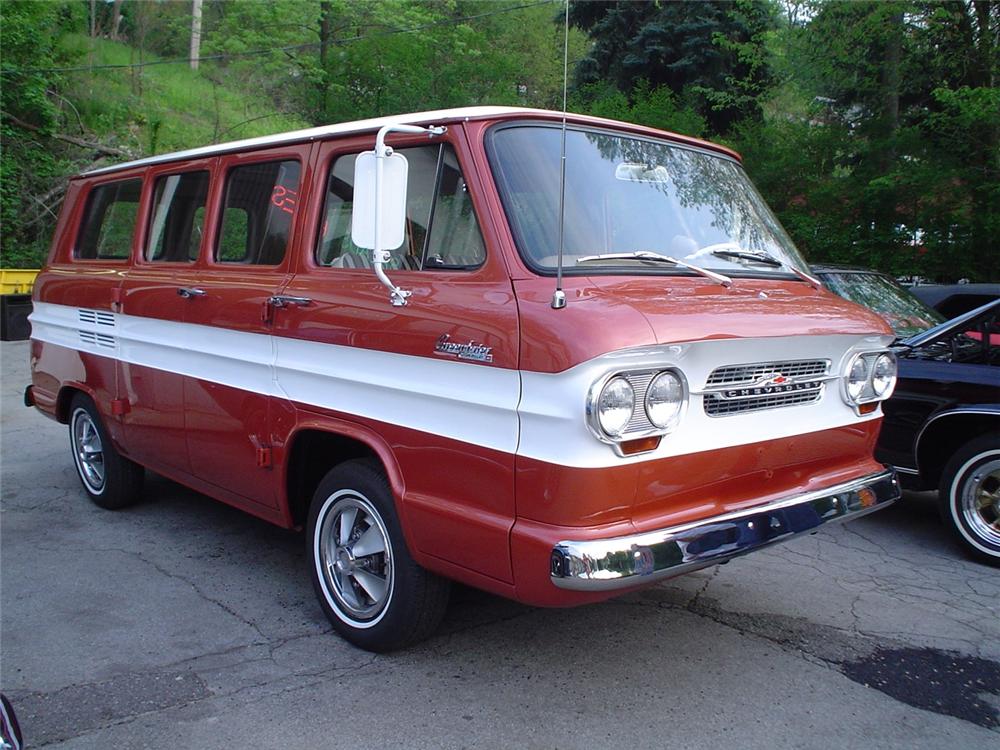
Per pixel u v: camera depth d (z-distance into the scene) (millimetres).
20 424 8969
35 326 6637
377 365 3574
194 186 4969
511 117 3498
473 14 27422
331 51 25594
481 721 3320
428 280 3434
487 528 3092
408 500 3420
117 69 28016
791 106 18281
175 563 5066
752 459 3303
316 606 4453
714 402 3172
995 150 13375
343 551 3979
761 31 17266
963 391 5180
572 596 2928
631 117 17516
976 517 5172
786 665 3795
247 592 4633
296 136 4238
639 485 2943
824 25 14711
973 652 3938
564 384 2850
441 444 3289
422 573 3609
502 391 3057
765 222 4410
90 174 6207
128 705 3439
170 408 4973
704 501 3215
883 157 14656
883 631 4156
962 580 4875
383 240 3244
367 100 24766
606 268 3354
